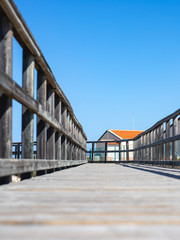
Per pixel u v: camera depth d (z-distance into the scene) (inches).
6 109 108.1
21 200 78.7
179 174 200.8
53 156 205.0
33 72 144.9
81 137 495.8
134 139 593.0
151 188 110.0
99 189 105.6
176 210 66.3
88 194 91.8
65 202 76.0
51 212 63.0
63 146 280.5
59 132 241.6
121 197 85.9
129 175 188.9
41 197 84.6
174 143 292.5
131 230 49.4
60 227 51.4
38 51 147.6
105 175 189.3
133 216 60.1
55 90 211.3
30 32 131.2
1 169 97.2
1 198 82.4
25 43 133.3
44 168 169.0
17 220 55.2
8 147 107.0
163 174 202.2
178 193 96.0
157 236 45.6
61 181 137.7
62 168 291.7
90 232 47.9
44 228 50.6
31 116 141.7
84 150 597.0
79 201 77.9
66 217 58.3
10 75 110.0
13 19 110.4
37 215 60.0
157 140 371.9
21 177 147.8
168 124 320.8
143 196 88.4
